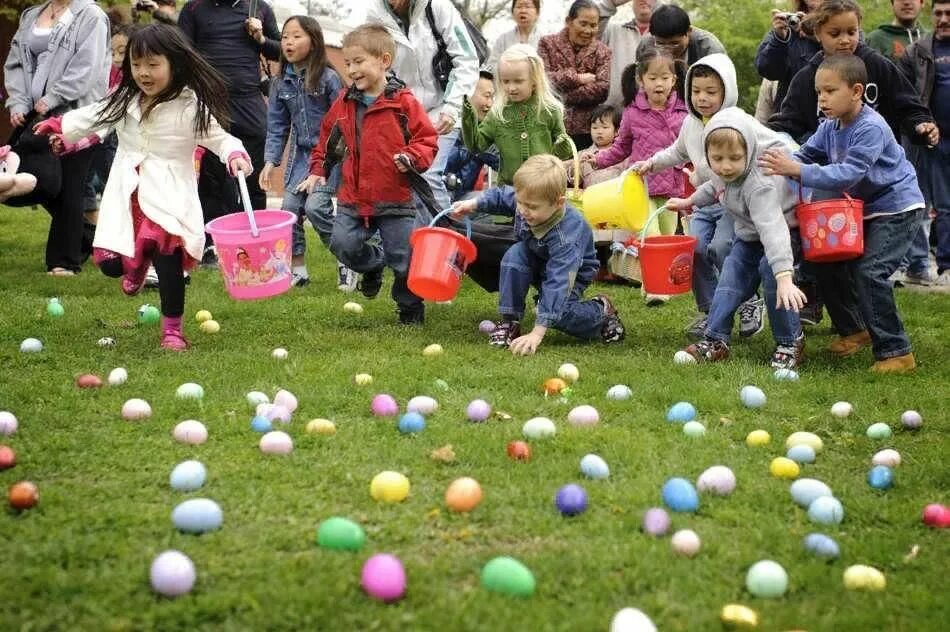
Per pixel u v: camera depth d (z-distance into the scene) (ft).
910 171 18.53
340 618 8.91
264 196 30.30
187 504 10.58
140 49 17.66
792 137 22.47
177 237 18.33
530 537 10.68
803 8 24.98
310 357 18.10
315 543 10.39
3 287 25.11
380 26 20.77
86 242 30.35
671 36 26.11
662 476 12.36
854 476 12.88
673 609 9.20
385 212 20.79
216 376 16.53
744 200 18.28
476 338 20.47
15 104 27.32
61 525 10.64
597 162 26.86
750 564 10.12
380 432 13.88
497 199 19.69
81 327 20.36
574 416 14.48
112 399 15.06
